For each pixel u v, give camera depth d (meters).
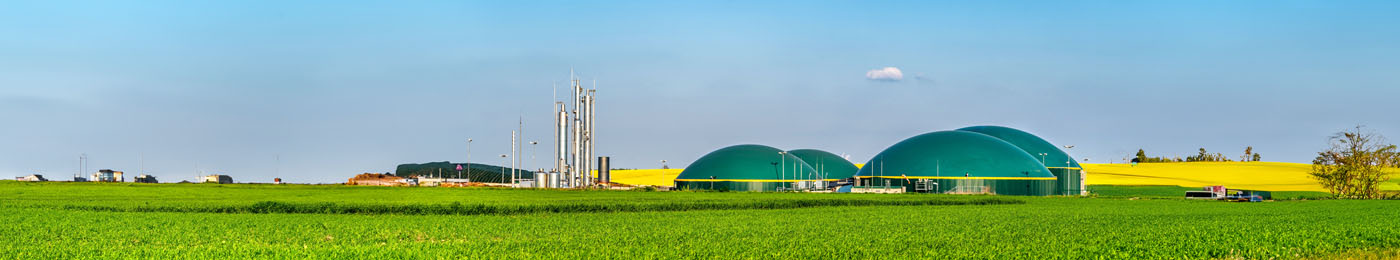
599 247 28.41
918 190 109.00
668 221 41.94
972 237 32.03
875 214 48.28
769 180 117.81
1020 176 108.62
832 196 74.81
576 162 120.50
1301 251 26.27
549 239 31.45
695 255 26.22
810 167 126.12
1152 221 41.50
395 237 33.06
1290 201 76.94
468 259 25.14
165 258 24.98
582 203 56.50
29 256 25.62
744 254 26.33
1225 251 26.42
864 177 114.88
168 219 41.22
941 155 112.25
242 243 30.28
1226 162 188.25
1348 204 66.12
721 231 35.16
